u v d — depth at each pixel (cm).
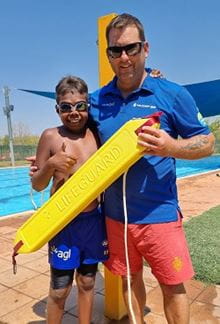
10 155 2948
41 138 273
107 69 306
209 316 343
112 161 221
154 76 249
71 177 236
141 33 234
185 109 235
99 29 309
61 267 262
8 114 2642
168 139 212
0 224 737
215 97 965
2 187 1800
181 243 248
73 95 253
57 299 269
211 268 450
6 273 453
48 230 245
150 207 245
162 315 343
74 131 268
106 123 253
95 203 269
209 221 719
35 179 261
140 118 220
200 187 1312
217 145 3594
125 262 265
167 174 246
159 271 250
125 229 240
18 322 337
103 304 368
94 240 268
